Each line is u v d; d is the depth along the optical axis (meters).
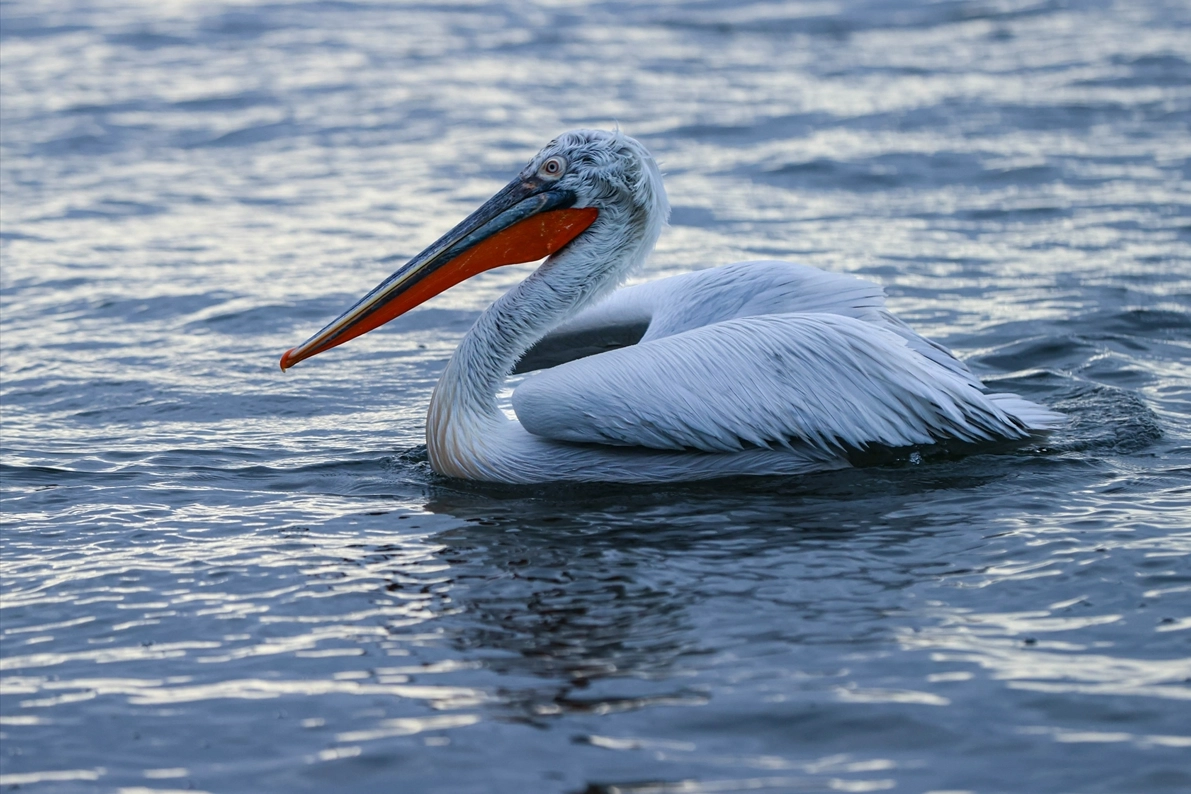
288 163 26.11
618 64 34.41
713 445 10.59
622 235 11.50
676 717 6.95
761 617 8.15
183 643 7.98
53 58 34.84
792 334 10.63
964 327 15.90
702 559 9.12
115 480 11.17
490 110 29.80
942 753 6.54
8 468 11.46
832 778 6.36
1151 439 11.56
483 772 6.48
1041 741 6.62
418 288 11.42
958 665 7.42
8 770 6.62
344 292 18.27
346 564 9.20
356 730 6.91
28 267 19.69
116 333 16.53
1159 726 6.72
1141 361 14.37
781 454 10.88
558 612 8.32
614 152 11.38
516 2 42.72
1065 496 10.16
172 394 14.00
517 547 9.47
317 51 35.97
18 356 15.53
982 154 25.36
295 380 14.55
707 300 11.79
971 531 9.48
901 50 35.50
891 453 11.02
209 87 32.12
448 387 11.23
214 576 9.01
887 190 23.38
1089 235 20.16
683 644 7.81
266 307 17.55
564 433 10.74
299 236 21.34
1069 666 7.38
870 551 9.16
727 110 29.47
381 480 11.22
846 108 29.36
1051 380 13.62
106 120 29.20
